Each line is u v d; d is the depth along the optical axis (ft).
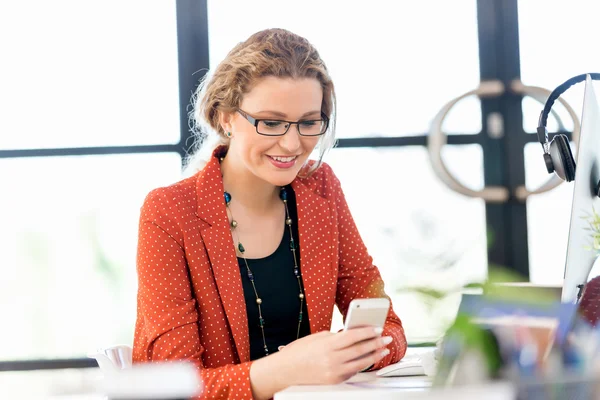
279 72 5.83
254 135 5.86
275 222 6.47
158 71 10.82
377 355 4.82
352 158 10.87
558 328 3.25
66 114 10.80
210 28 10.79
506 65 10.91
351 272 6.75
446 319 2.91
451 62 10.96
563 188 10.80
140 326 5.95
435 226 10.78
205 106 6.42
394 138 10.84
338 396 3.89
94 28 10.83
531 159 10.84
